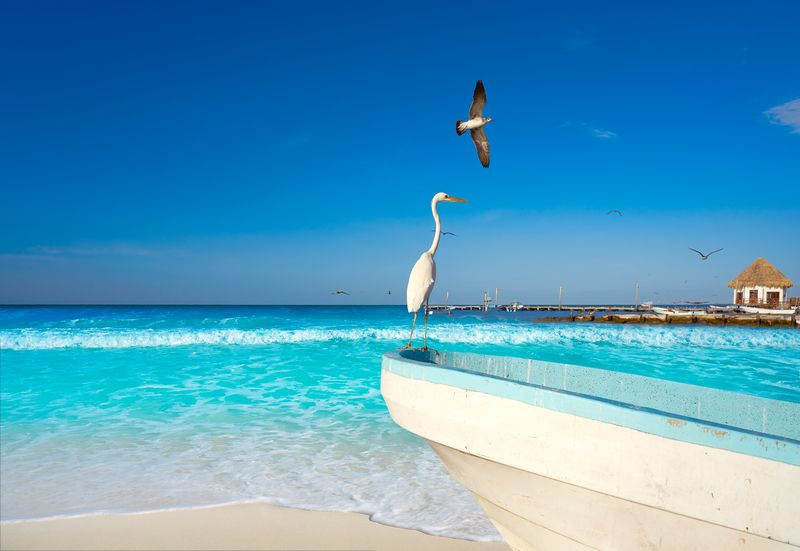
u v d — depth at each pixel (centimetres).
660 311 6066
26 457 789
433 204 672
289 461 777
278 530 563
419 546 536
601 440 279
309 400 1166
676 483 261
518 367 447
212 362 1658
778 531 239
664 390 360
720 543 260
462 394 336
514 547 392
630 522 286
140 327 3117
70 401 1152
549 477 298
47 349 1931
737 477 248
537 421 301
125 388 1282
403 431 933
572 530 317
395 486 687
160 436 898
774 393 1267
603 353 2017
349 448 839
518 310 10619
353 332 2369
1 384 1323
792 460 237
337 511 612
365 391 1257
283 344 2130
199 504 626
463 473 369
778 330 3666
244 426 963
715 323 5428
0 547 519
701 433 255
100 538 541
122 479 702
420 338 2356
